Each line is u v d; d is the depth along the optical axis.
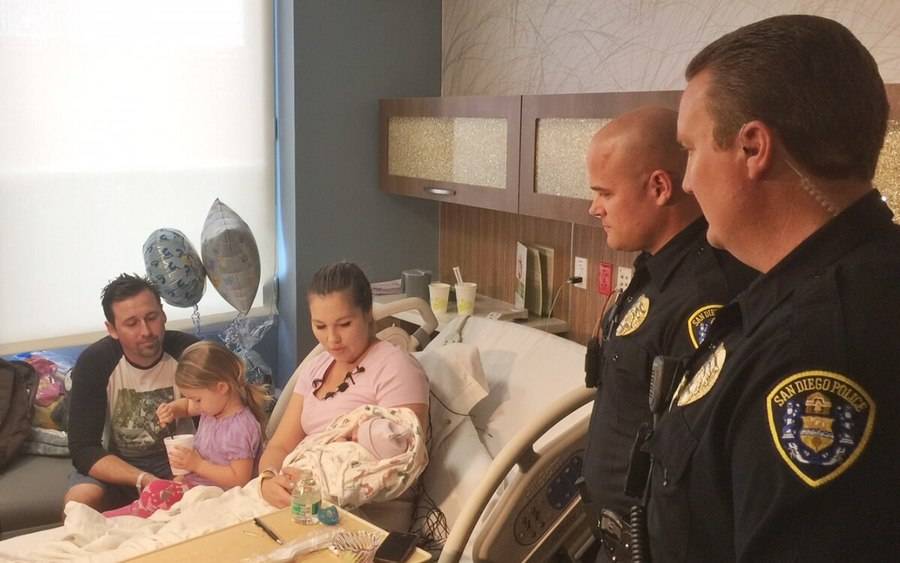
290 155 3.30
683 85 2.54
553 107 2.52
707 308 1.24
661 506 0.93
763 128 0.83
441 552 1.91
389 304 2.63
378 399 2.09
